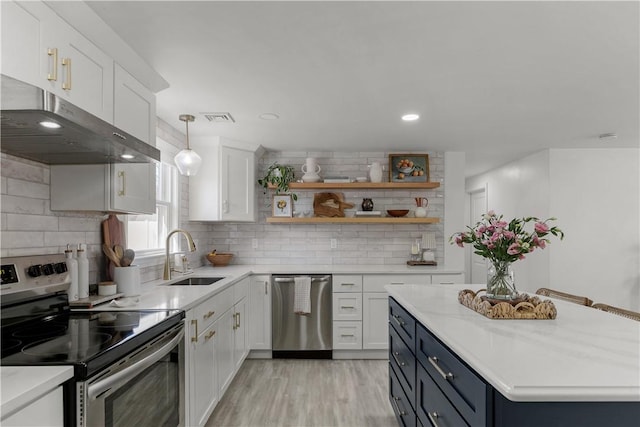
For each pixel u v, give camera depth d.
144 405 1.56
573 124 3.54
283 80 2.49
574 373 1.10
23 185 1.81
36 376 1.09
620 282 4.68
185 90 2.65
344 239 4.61
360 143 4.25
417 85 2.59
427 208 4.63
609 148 4.64
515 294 1.95
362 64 2.26
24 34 1.33
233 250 4.61
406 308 2.18
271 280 3.97
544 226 1.84
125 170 2.11
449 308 2.03
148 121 2.26
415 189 4.61
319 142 4.20
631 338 1.47
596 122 3.48
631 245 4.68
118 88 1.92
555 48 2.07
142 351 1.54
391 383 2.74
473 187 7.20
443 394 1.59
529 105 3.00
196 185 3.99
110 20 1.75
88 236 2.28
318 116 3.26
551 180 4.68
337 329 3.96
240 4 1.64
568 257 4.70
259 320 3.96
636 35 1.92
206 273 3.61
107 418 1.28
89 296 2.14
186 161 2.88
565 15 1.75
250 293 3.90
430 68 2.32
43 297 1.77
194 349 2.19
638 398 0.99
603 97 2.83
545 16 1.76
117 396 1.34
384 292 3.97
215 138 3.97
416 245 4.47
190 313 2.14
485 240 1.92
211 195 3.98
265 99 2.84
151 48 2.04
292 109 3.08
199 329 2.29
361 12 1.72
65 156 1.85
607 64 2.27
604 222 4.68
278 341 3.96
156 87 2.32
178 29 1.85
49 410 1.11
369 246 4.62
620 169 4.69
